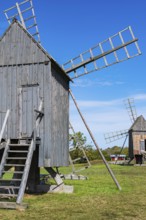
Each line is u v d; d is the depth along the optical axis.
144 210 12.71
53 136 17.11
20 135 16.97
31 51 17.50
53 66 17.72
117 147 85.81
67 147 19.72
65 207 13.19
